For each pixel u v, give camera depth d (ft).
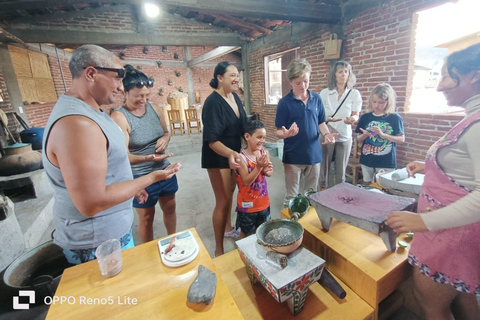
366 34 10.05
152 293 2.53
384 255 3.06
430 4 7.97
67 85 20.15
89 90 2.90
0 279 4.92
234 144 5.55
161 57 27.96
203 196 10.36
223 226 5.98
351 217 3.03
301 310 2.84
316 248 3.51
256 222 5.58
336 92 8.25
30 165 9.09
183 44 16.58
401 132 7.00
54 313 2.34
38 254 5.19
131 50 26.18
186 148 18.48
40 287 4.37
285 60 19.47
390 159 7.25
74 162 2.45
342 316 2.76
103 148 2.72
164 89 28.76
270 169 5.18
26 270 5.01
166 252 3.03
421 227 2.42
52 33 13.48
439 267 2.67
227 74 5.05
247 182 4.82
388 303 3.77
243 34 17.92
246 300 3.05
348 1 10.53
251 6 9.60
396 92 9.38
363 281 2.87
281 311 2.88
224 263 3.69
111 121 3.25
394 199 3.29
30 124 14.94
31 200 8.92
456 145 2.38
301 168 6.81
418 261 2.83
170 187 6.07
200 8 9.12
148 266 2.90
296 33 13.89
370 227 2.89
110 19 14.66
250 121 5.09
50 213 8.81
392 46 9.23
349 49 10.85
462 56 2.26
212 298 2.40
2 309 4.61
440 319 3.11
